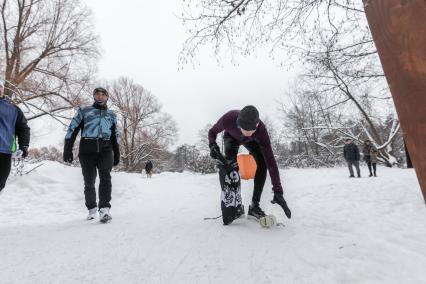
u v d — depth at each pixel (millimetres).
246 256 2352
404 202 4828
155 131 42344
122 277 1998
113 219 3994
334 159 26250
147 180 14891
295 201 5613
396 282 1879
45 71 18469
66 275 2031
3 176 3297
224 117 3355
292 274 2010
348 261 2234
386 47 878
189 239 2840
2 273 2068
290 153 34812
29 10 18281
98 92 3992
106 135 3961
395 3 853
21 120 3521
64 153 3893
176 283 1903
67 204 7262
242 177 7152
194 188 10695
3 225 4441
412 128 834
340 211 4426
